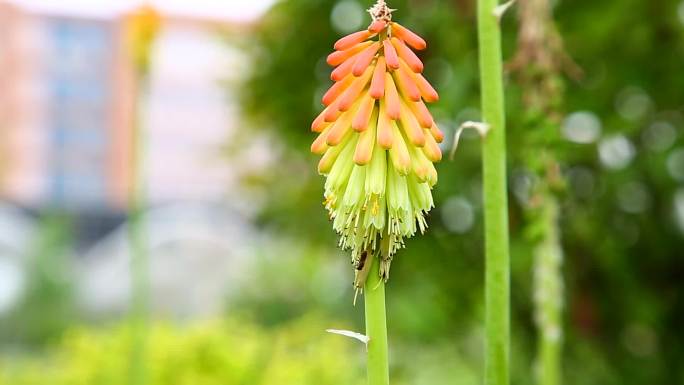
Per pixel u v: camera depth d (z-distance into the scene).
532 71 3.69
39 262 16.02
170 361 6.83
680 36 5.93
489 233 2.63
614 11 5.84
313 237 7.54
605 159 6.30
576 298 6.52
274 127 7.30
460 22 6.06
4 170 32.69
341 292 11.72
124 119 35.62
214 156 7.83
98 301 15.84
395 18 6.35
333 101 2.14
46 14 34.91
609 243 6.30
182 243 15.95
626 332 6.64
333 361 6.89
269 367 6.97
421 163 2.13
